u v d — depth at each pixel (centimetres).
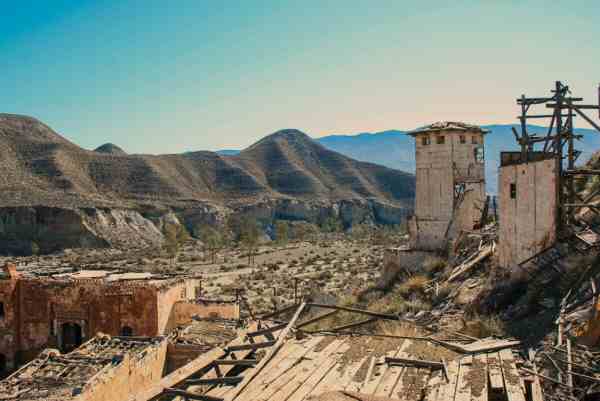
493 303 2050
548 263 1972
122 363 2134
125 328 3431
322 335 1503
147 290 3391
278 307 4809
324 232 18025
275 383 1129
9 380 2077
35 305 3603
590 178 2766
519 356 1264
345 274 7506
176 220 17500
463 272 2762
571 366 1205
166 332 3497
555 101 2194
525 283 2006
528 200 2167
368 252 10831
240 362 1338
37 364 2262
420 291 3014
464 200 3791
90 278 3894
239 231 15150
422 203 3962
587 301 1557
